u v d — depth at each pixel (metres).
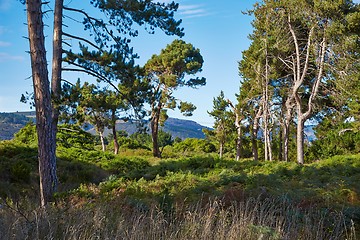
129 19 13.88
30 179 16.12
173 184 12.76
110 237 5.57
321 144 38.41
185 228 5.91
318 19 28.31
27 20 11.45
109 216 6.96
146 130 15.08
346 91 29.11
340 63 27.86
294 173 15.50
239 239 5.48
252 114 40.75
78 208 8.06
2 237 5.57
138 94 14.17
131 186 12.69
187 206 7.87
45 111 11.65
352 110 33.38
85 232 5.64
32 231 5.84
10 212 7.34
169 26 13.96
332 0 26.47
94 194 11.65
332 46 27.98
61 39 12.84
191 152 56.47
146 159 29.05
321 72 29.31
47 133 11.69
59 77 12.72
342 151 36.28
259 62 35.62
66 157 22.72
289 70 36.22
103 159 24.28
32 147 22.72
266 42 33.50
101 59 12.94
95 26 13.77
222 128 43.19
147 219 6.40
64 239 5.51
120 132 57.09
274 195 9.02
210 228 5.78
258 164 18.52
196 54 44.12
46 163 11.64
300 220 6.97
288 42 32.38
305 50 32.66
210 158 19.88
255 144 40.59
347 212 7.47
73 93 12.42
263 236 5.50
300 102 30.95
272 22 32.25
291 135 45.78
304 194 9.65
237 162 19.23
